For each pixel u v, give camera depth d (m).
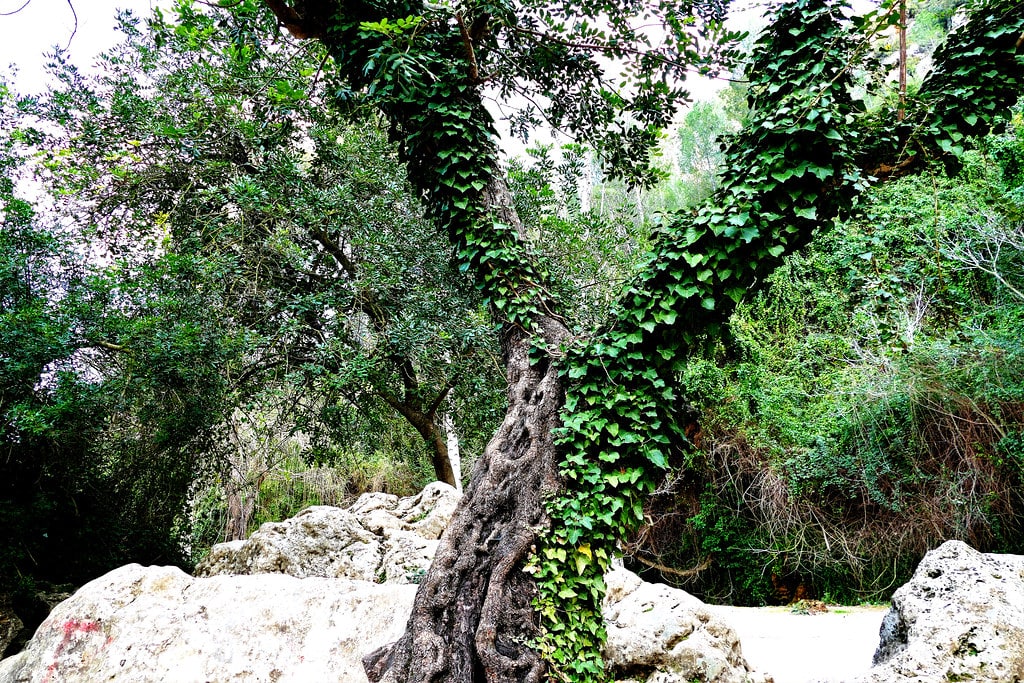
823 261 12.39
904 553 11.74
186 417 9.79
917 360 11.12
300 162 11.30
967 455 10.67
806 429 12.78
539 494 4.51
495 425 11.21
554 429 4.68
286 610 4.70
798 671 6.31
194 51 10.55
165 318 9.47
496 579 4.27
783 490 12.80
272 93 8.48
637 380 4.62
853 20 4.41
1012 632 3.68
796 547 12.77
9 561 9.05
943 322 11.46
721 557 14.43
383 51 5.21
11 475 9.56
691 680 4.57
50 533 10.11
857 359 12.52
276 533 8.93
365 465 17.16
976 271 10.83
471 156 5.32
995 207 10.73
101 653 4.16
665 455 4.64
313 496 18.25
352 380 10.29
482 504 4.62
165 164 10.79
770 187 4.40
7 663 4.46
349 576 8.40
